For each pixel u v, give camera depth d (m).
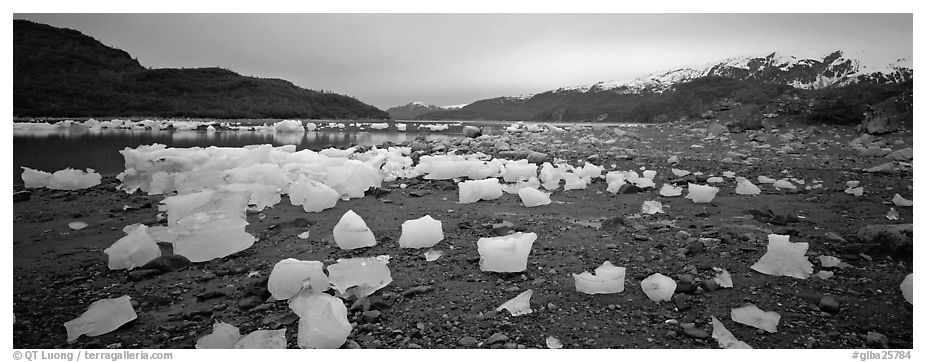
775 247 3.59
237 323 3.01
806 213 5.21
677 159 8.44
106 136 17.77
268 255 4.20
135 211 5.94
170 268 3.88
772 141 10.96
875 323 2.88
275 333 2.77
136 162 7.33
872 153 8.88
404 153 10.62
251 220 5.34
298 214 5.59
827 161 8.27
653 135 12.98
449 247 4.28
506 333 2.83
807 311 3.02
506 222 4.95
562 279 3.53
